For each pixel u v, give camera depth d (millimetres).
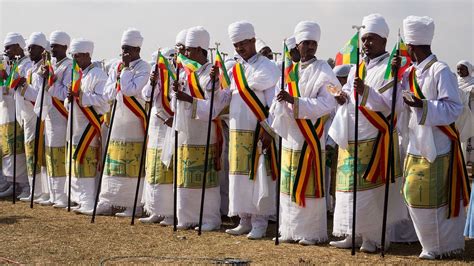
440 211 7727
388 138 7906
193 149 9328
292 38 9641
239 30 8883
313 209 8445
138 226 9492
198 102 9125
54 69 11320
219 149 9453
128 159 10289
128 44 10172
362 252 8078
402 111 7938
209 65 9438
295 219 8477
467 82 14398
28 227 9188
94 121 10688
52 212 10570
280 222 8695
